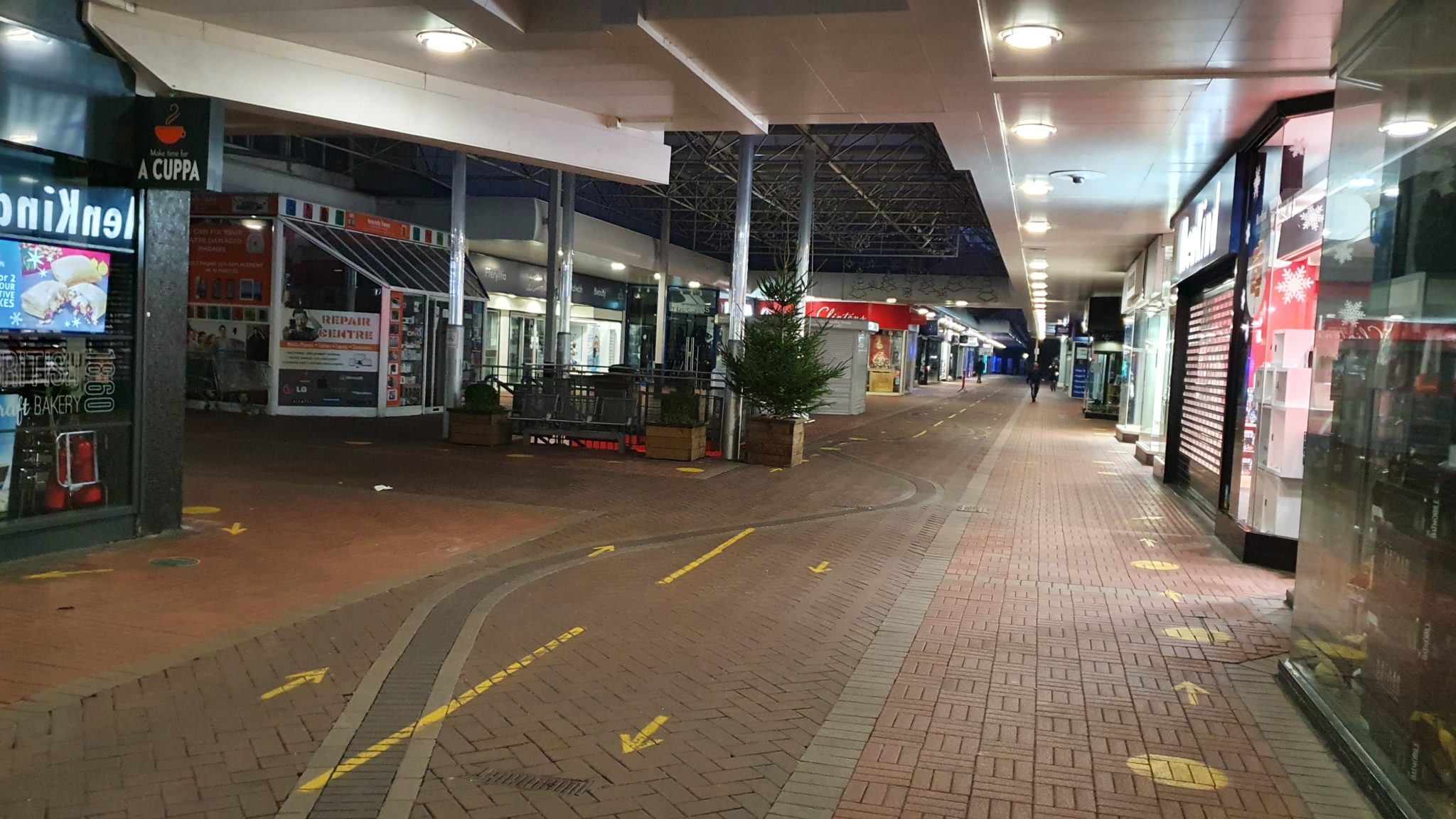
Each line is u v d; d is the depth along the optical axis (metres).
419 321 23.05
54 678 5.06
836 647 6.21
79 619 6.08
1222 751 4.69
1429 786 3.81
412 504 10.58
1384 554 4.40
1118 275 26.30
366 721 4.69
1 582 6.84
